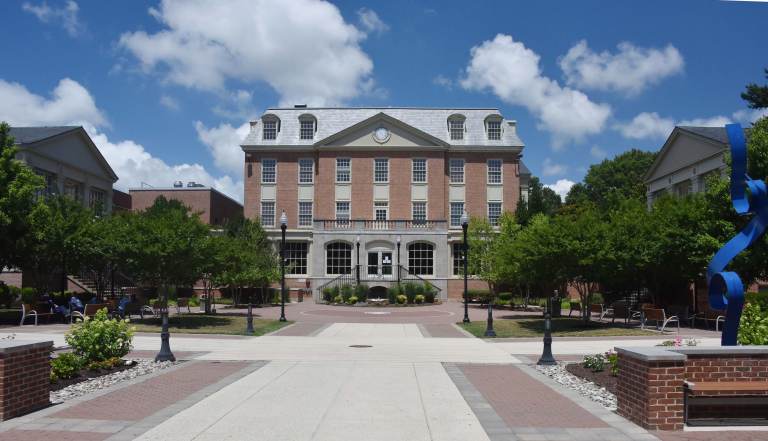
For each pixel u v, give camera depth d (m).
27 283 39.09
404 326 28.20
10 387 9.12
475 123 61.41
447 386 12.10
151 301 36.12
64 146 46.25
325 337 22.88
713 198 27.05
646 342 20.97
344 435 8.27
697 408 9.00
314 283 51.50
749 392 8.69
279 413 9.58
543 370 14.41
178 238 26.14
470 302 50.41
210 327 26.05
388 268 51.84
